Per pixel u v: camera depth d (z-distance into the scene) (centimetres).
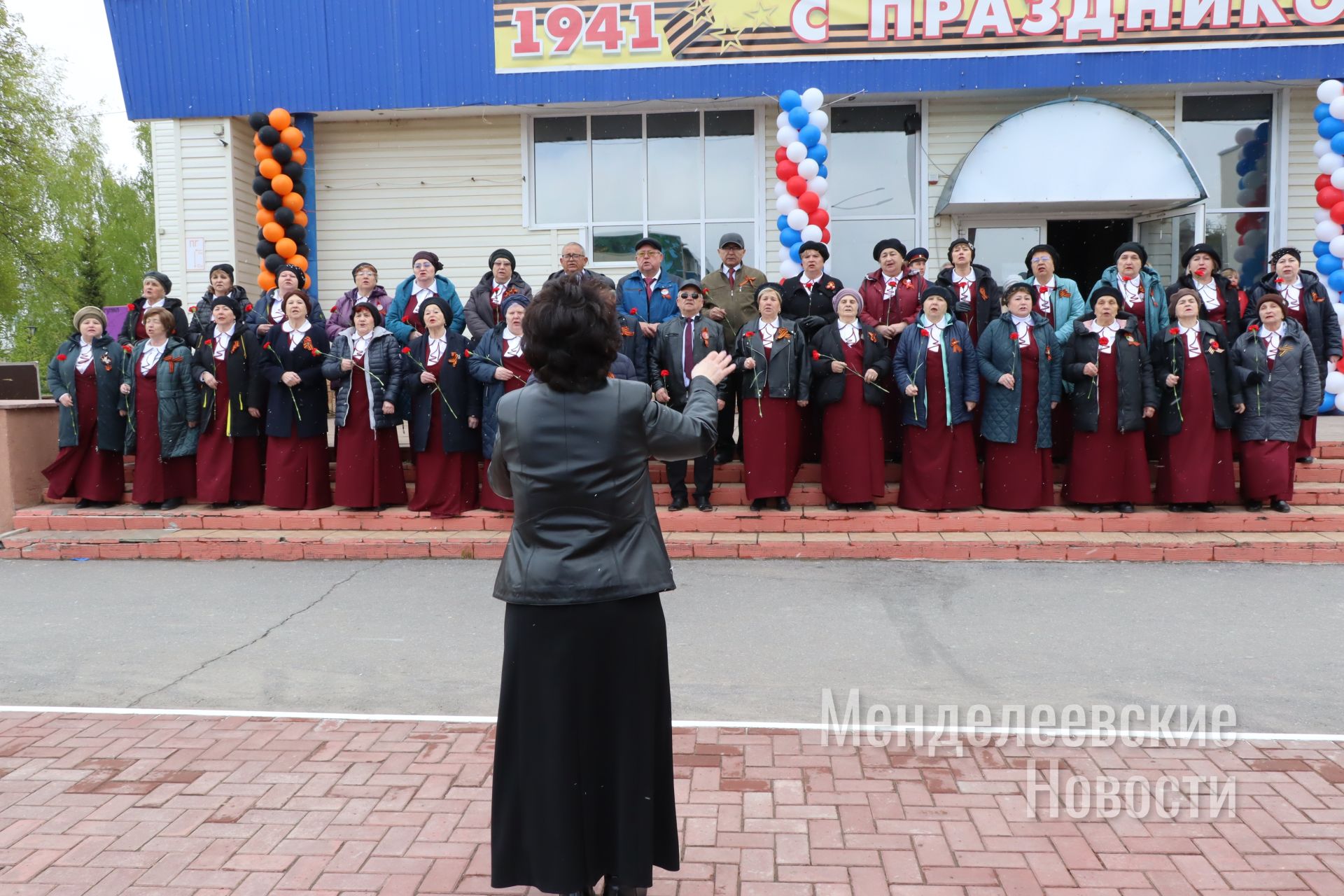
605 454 275
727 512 799
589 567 273
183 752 415
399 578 709
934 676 503
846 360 781
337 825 351
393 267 1174
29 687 502
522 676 277
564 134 1156
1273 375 766
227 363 835
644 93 1071
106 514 841
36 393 1063
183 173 1120
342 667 529
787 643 556
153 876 318
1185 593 643
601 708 279
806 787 379
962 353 782
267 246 1069
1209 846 332
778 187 1020
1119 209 1087
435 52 1081
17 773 396
